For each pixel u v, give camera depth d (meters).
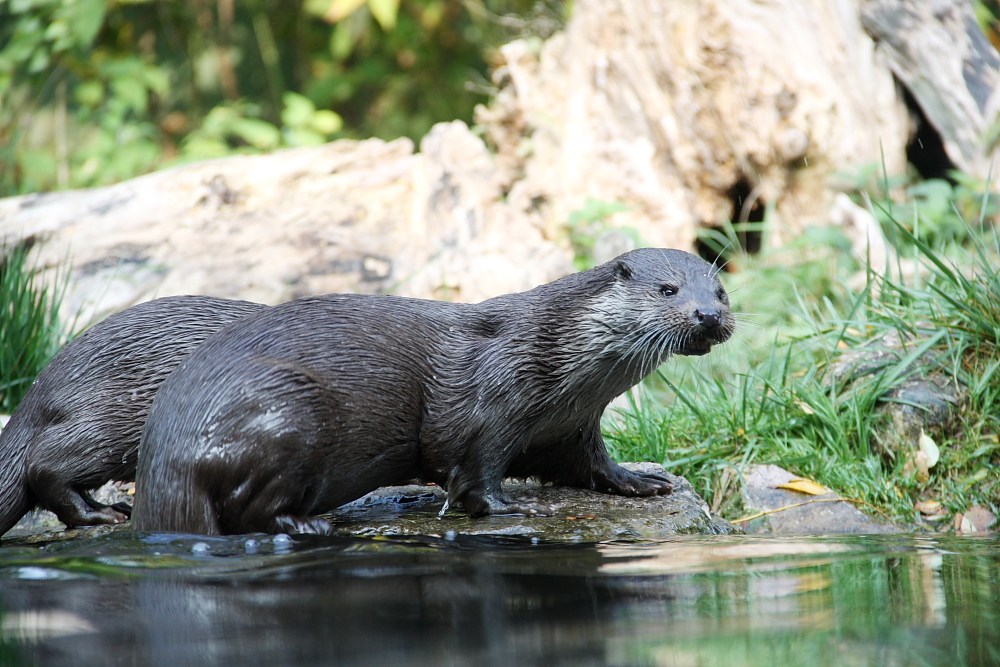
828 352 9.93
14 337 10.34
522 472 8.36
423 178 13.84
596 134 15.40
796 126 14.39
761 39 14.42
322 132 21.22
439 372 7.45
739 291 13.23
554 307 7.65
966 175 14.44
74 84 23.36
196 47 25.27
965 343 9.44
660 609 4.65
